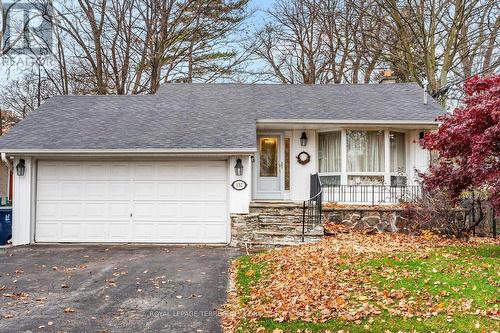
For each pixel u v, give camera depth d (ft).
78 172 44.42
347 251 33.42
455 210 42.63
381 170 50.83
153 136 45.03
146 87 82.33
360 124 49.21
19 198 43.83
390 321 19.16
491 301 20.95
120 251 39.40
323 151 52.39
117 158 44.24
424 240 40.29
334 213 44.98
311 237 40.73
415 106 52.24
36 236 44.09
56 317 21.22
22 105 97.96
